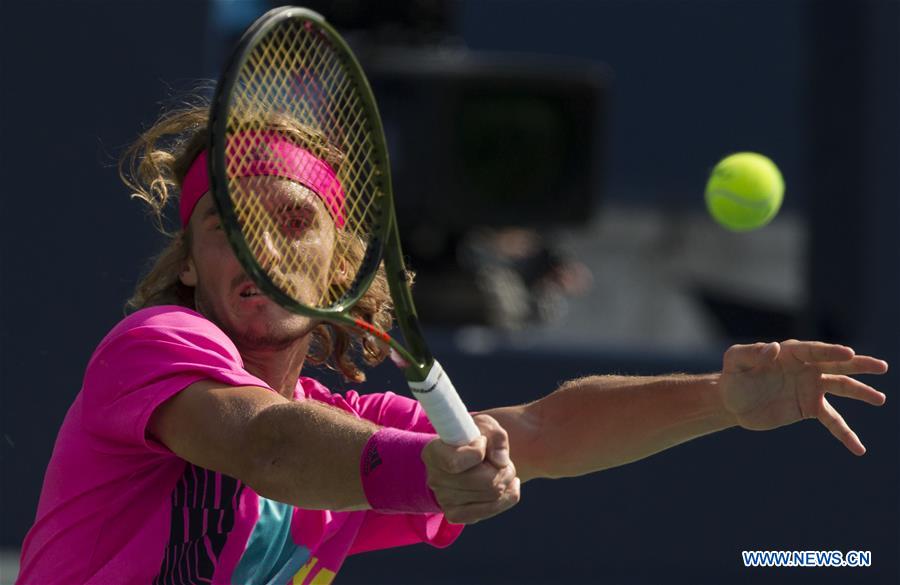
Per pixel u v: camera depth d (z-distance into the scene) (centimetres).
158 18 1970
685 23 3619
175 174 920
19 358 1931
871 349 2041
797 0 3622
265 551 875
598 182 1972
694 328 3472
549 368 1991
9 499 1919
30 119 1944
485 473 670
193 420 750
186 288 922
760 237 3638
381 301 1026
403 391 1883
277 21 728
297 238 830
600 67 3584
